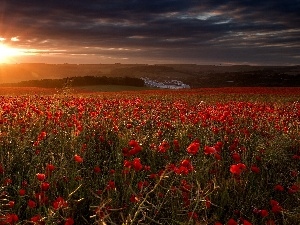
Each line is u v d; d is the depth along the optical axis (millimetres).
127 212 3701
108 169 5379
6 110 8883
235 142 6332
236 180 4555
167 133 8023
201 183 4492
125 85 89625
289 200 4352
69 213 3719
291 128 8859
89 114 10086
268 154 6172
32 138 6520
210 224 3674
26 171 5027
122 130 7875
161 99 26438
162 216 3752
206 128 8133
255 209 3730
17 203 3842
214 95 34094
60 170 4434
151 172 5164
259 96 32281
